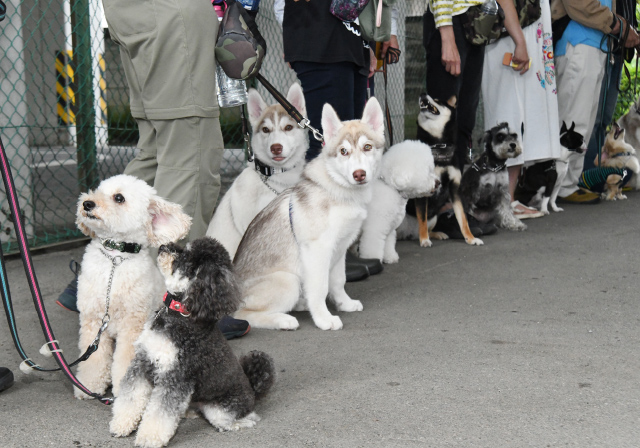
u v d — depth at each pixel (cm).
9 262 532
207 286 226
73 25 675
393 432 243
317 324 377
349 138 373
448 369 306
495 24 612
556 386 284
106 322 273
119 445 236
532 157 701
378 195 505
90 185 705
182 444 236
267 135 453
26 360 268
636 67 988
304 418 256
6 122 553
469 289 458
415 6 994
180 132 340
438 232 651
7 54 554
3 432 247
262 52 365
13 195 259
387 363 316
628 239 612
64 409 269
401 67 964
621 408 261
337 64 456
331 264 398
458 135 664
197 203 348
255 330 377
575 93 748
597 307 407
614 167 884
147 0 329
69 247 594
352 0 430
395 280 489
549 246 593
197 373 231
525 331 363
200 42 334
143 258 286
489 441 235
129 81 365
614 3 775
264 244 390
